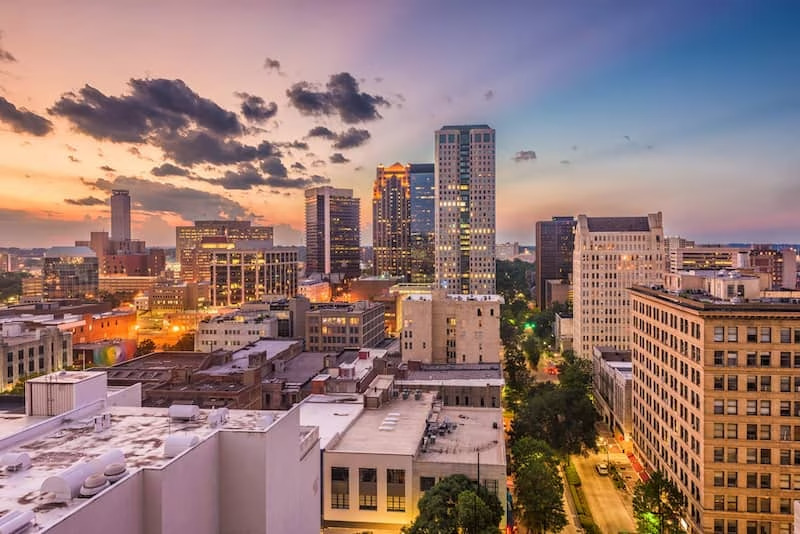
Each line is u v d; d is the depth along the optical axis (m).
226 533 53.00
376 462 86.75
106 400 65.69
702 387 96.56
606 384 177.00
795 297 114.62
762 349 94.50
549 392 139.62
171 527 44.56
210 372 142.88
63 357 179.38
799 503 52.91
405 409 113.50
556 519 91.31
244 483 52.94
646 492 97.81
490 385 130.38
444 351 167.38
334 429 100.12
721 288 117.44
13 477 44.78
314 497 70.38
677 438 109.38
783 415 93.81
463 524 69.62
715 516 94.81
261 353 155.00
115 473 42.41
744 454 94.62
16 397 96.12
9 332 170.38
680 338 107.94
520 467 101.06
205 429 56.84
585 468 136.75
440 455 89.44
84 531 36.72
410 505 85.88
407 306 164.12
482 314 164.88
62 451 50.66
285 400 139.75
